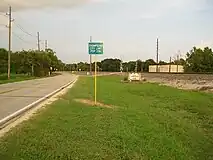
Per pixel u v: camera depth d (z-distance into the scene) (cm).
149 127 1051
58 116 1206
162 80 4978
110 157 693
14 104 1614
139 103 1839
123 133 920
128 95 2389
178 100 2125
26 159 658
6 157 668
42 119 1138
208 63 8812
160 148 803
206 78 4191
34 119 1141
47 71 8744
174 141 901
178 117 1400
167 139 906
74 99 1900
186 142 920
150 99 2166
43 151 717
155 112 1473
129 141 834
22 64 7644
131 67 12838
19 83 3975
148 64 12269
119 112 1357
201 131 1113
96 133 910
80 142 806
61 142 800
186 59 9281
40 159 661
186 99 2195
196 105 1867
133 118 1212
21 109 1411
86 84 3903
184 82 4072
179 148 830
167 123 1188
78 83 4184
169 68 9219
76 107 1495
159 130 1025
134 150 758
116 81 5156
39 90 2667
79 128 974
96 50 1545
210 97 2377
